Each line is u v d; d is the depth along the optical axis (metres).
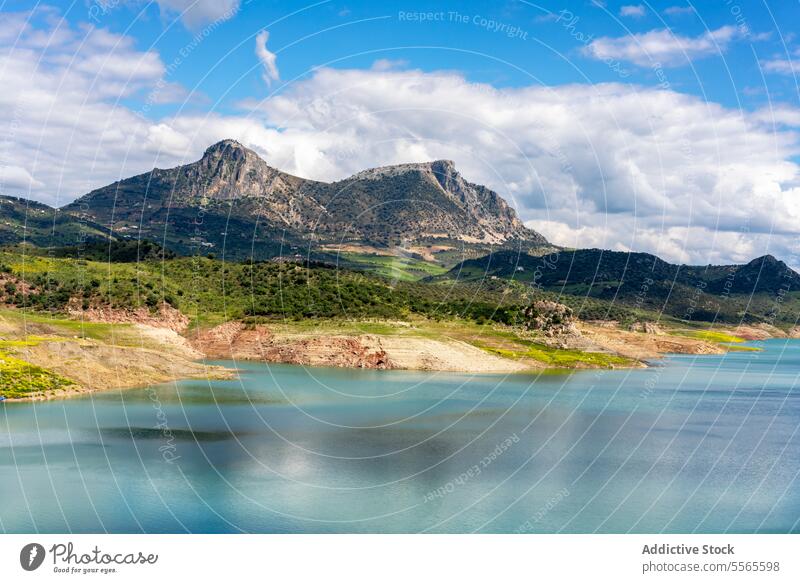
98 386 100.38
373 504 53.59
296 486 57.41
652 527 49.81
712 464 68.00
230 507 51.75
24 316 130.25
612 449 73.56
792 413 100.50
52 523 47.50
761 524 50.81
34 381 94.00
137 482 56.94
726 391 126.50
